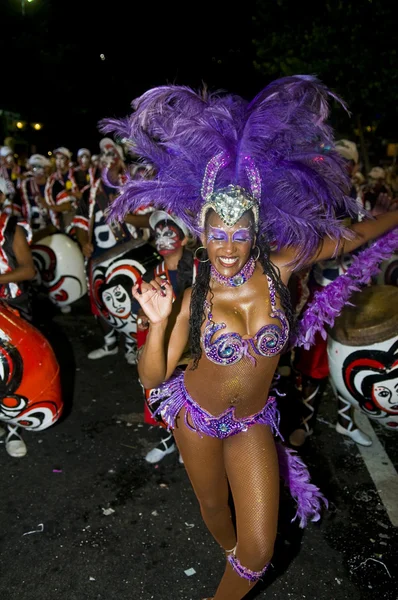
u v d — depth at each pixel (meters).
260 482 1.97
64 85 16.64
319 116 2.01
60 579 2.54
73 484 3.20
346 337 3.01
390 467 3.38
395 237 2.35
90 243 4.38
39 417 3.15
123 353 5.00
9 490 3.13
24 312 3.27
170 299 1.84
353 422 3.62
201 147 1.96
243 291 1.92
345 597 2.47
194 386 2.02
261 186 1.95
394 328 2.89
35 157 7.21
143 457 3.47
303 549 2.74
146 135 2.02
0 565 2.61
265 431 2.04
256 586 2.51
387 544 2.78
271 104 1.92
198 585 2.53
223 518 2.20
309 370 3.44
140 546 2.74
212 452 2.05
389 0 7.47
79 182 8.02
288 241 2.04
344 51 7.82
